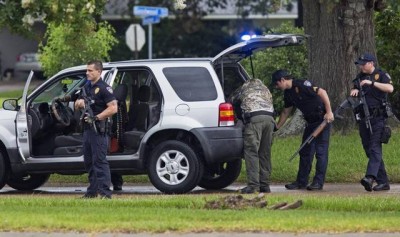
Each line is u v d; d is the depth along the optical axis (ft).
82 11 140.67
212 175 175.32
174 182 161.79
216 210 132.05
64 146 167.22
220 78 164.55
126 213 127.75
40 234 116.16
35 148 169.68
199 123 161.27
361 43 216.13
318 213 128.57
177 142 161.48
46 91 169.27
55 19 140.36
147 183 189.57
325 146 169.58
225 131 160.86
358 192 165.58
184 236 114.32
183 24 472.85
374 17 231.91
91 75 151.94
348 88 215.92
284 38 164.55
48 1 135.74
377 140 164.55
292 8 466.70
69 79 168.35
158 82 162.91
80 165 165.99
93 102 151.74
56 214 127.13
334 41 216.54
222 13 476.13
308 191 168.55
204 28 479.00
